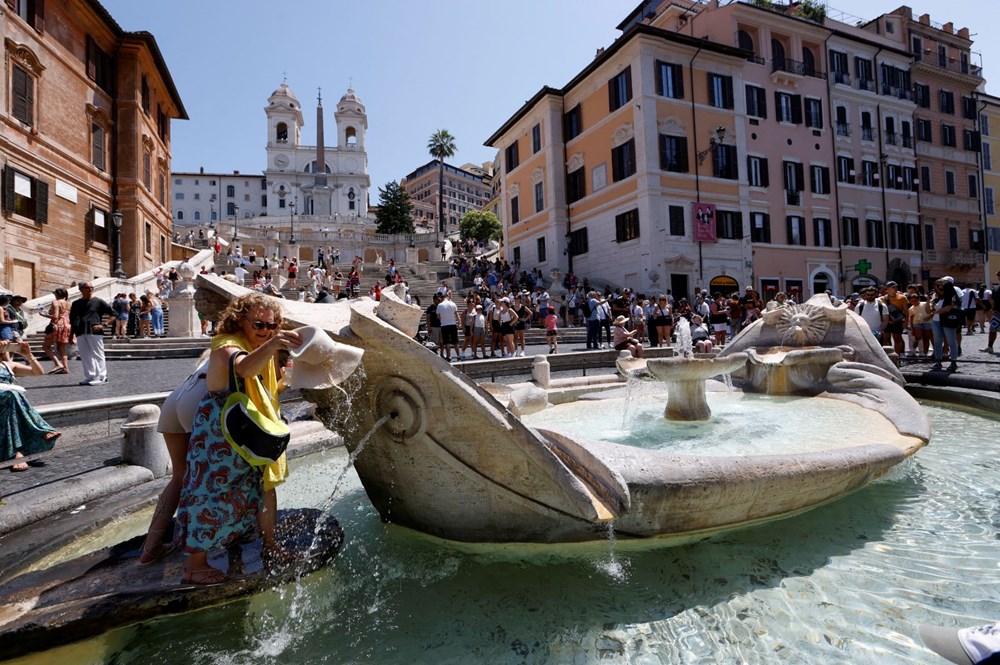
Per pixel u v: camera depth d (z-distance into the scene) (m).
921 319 11.69
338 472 4.90
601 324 16.98
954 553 3.02
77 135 22.61
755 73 31.64
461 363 10.37
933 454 4.92
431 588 2.77
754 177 31.30
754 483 3.07
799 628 2.41
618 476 2.86
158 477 4.72
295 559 2.67
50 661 2.20
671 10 34.94
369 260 59.41
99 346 9.31
